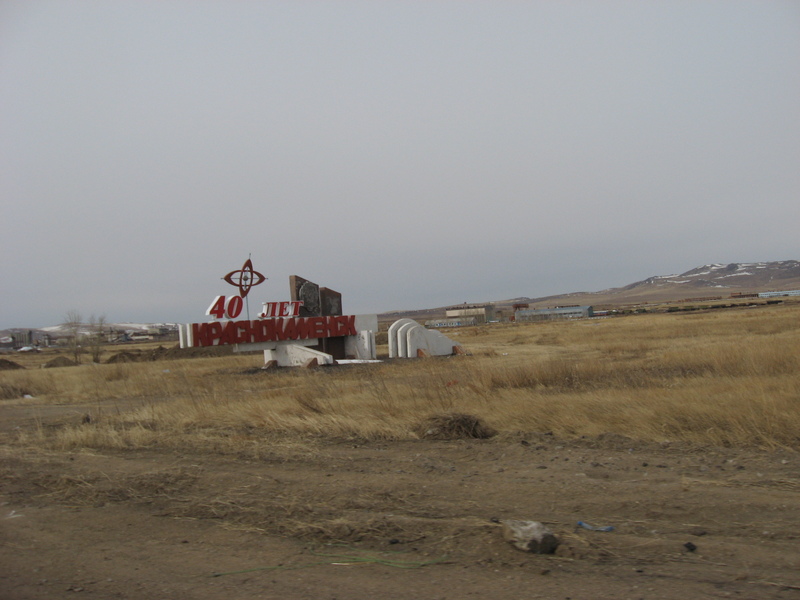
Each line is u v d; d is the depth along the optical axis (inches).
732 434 357.1
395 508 255.8
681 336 1792.6
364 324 1556.3
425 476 308.5
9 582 192.4
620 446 358.9
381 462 344.5
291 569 194.2
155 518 255.8
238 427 474.0
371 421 452.4
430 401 531.8
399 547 209.9
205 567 199.0
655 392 492.7
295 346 1379.2
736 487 266.2
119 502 283.9
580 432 401.4
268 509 258.4
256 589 179.6
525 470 314.2
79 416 614.9
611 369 851.4
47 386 1053.8
